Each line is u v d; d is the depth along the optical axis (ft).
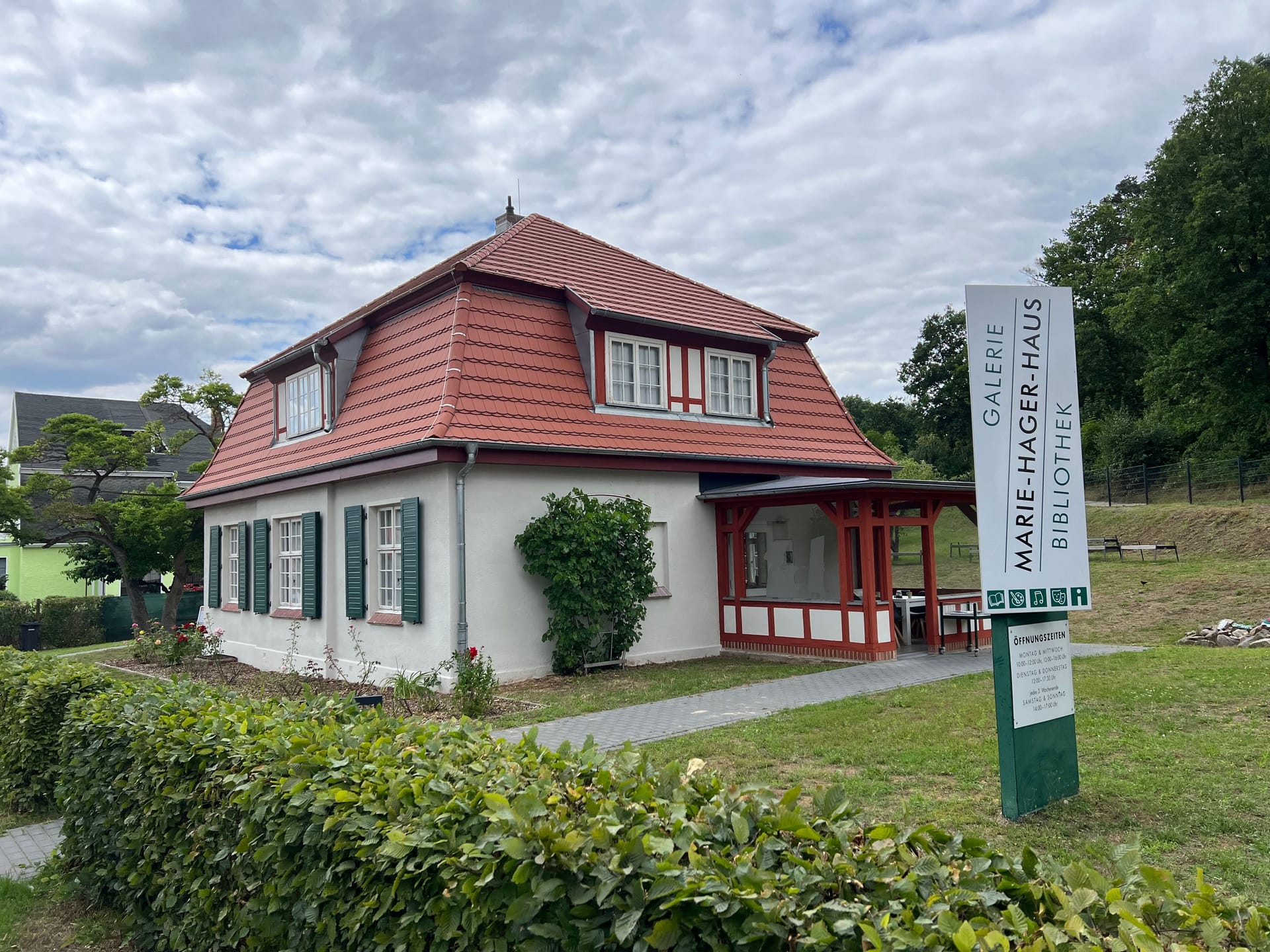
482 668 37.58
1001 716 19.52
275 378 61.11
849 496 45.37
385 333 52.80
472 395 43.29
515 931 8.69
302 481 52.06
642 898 8.00
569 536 43.04
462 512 41.52
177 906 15.64
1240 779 20.80
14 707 26.89
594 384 48.78
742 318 59.72
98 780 18.75
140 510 82.43
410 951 9.91
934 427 199.52
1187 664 36.76
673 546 50.24
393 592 46.55
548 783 10.73
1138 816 18.85
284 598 57.21
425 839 9.88
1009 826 18.66
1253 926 6.77
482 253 50.62
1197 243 117.80
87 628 96.22
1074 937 6.92
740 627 51.19
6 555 127.03
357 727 14.69
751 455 53.26
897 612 50.96
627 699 35.94
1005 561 19.58
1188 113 121.08
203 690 20.38
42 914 18.90
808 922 7.32
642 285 57.52
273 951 12.70
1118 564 80.74
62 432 85.71
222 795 14.34
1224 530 84.48
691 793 10.42
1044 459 20.30
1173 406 128.77
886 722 28.71
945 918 6.93
